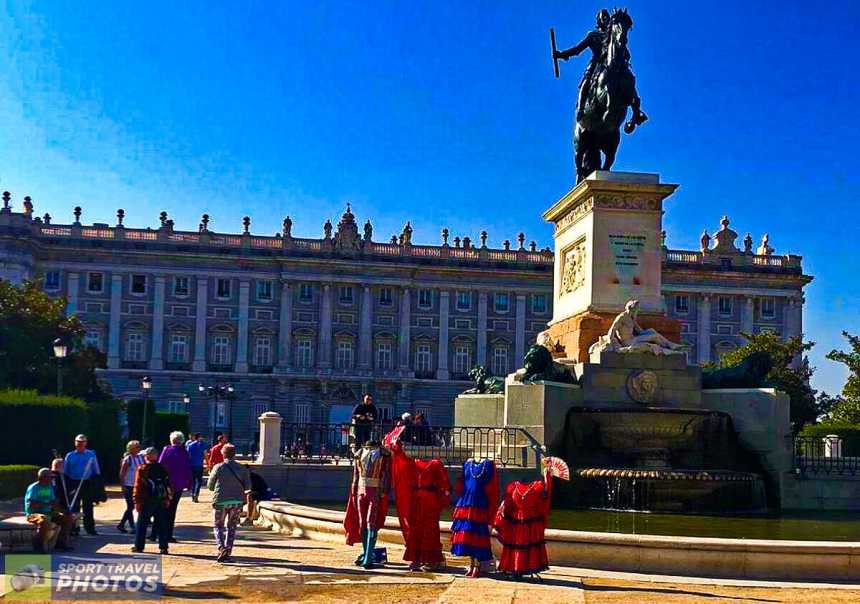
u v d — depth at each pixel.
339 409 127.94
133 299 125.38
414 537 15.68
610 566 15.60
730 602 13.07
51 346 70.56
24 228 117.75
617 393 25.05
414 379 129.38
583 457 24.48
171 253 125.62
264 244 128.50
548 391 24.34
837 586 14.44
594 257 26.25
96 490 21.69
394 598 13.23
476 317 132.12
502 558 14.92
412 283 130.88
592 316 26.09
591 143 28.50
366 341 129.12
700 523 20.31
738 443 25.20
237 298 127.50
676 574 15.27
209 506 29.86
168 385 124.56
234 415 125.75
